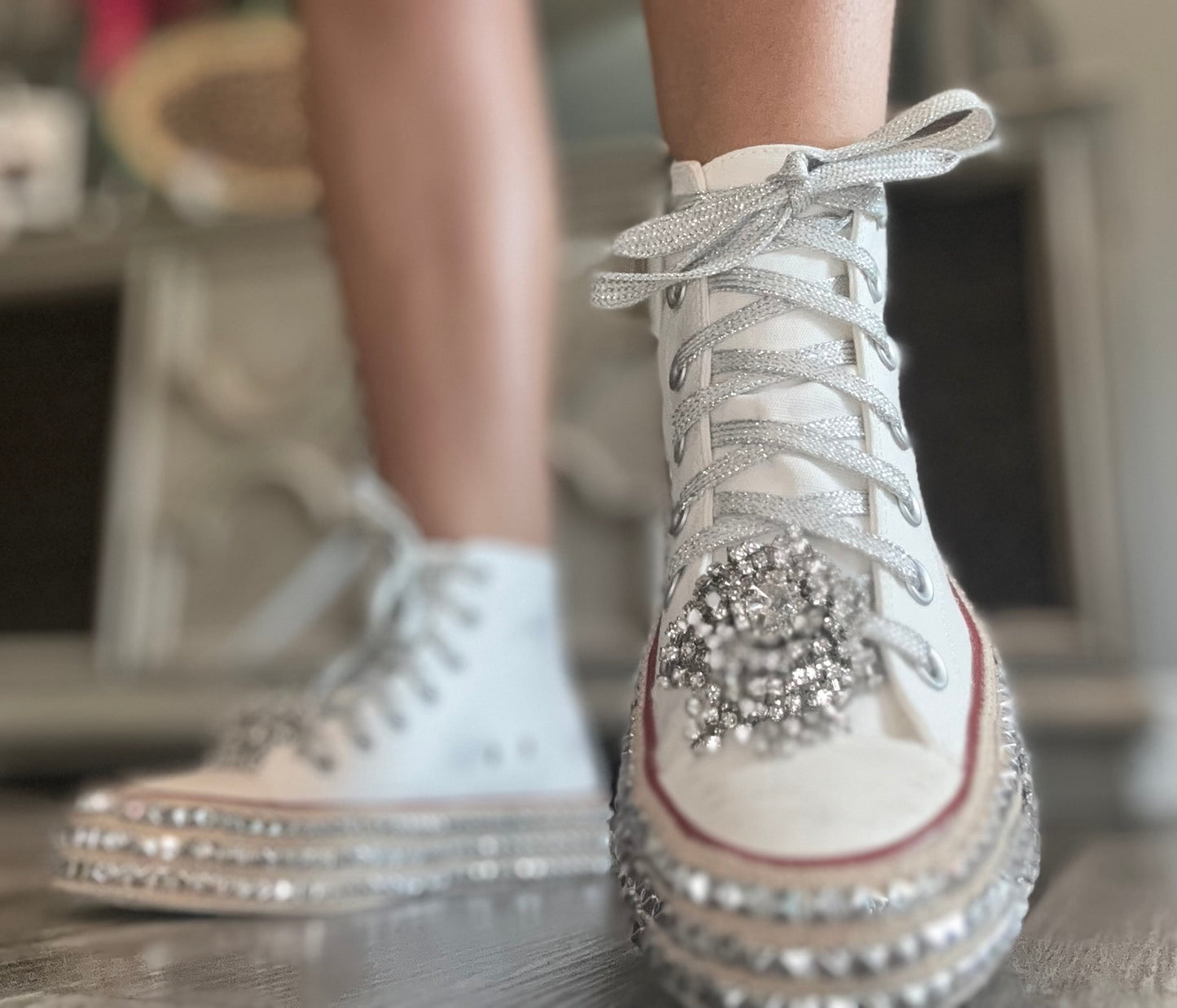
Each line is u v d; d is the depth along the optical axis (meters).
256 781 0.65
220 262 1.76
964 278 1.41
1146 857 0.85
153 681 1.66
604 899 0.68
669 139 0.52
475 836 0.71
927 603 0.45
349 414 1.66
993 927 0.36
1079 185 1.36
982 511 1.36
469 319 0.76
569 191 1.49
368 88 0.77
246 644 1.64
